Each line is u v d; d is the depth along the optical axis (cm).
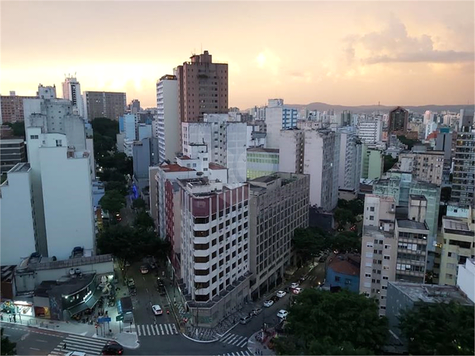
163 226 13200
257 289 10938
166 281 11462
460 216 11831
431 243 11212
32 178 11275
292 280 12250
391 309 7894
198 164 13988
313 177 17288
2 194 10488
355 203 18700
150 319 9381
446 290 7594
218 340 8662
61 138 11625
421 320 6181
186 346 8388
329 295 7356
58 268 10031
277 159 18925
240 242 10194
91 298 9712
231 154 18075
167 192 12069
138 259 11838
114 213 16750
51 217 11038
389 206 10212
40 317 9231
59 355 7881
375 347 6781
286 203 12369
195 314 9006
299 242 12644
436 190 12912
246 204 10312
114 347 7994
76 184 11125
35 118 19638
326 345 5947
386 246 9094
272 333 8869
